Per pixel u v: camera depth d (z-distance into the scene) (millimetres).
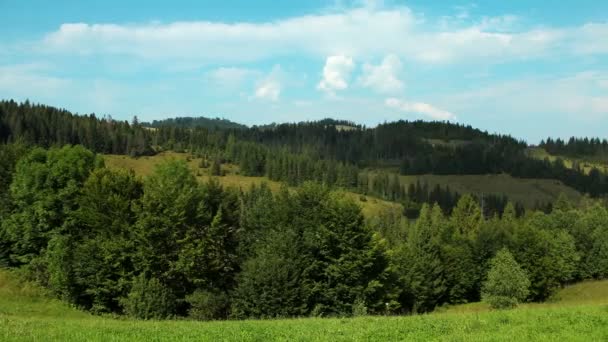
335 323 23734
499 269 69375
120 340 18641
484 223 120500
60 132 171125
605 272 101188
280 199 61844
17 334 19312
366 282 57438
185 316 51062
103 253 50812
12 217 61094
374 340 18781
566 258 97438
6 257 62594
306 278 52906
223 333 20562
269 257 51312
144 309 45844
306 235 55906
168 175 56438
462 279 87938
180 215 51562
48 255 55188
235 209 60281
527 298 85562
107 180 55031
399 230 129875
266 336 19938
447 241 102812
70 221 59094
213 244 55031
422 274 78062
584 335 18453
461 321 22703
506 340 17828
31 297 52344
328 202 59594
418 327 21391
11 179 72062
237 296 50156
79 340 18391
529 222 120938
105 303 51125
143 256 49875
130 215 53469
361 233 56469
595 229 106375
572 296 89562
